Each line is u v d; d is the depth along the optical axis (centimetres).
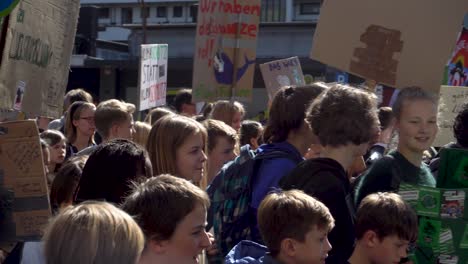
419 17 448
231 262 329
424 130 379
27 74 368
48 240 216
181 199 274
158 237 274
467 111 436
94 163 336
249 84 676
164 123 379
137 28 2589
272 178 379
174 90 2409
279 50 2320
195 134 376
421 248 366
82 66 2438
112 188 329
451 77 677
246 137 655
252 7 672
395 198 345
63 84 395
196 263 281
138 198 277
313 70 2075
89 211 217
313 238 315
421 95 383
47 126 820
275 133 394
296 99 389
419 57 449
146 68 862
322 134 346
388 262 344
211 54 670
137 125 570
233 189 392
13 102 360
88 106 661
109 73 2438
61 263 212
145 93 865
